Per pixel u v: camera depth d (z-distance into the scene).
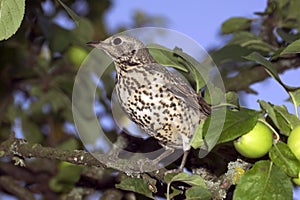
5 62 15.16
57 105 15.36
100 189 13.37
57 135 15.49
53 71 15.30
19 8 8.54
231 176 9.31
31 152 9.92
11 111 15.38
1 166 14.59
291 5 14.04
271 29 14.02
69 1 15.39
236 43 13.30
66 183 13.80
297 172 8.75
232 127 8.81
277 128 9.33
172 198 9.65
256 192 8.73
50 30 13.76
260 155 8.99
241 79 14.08
